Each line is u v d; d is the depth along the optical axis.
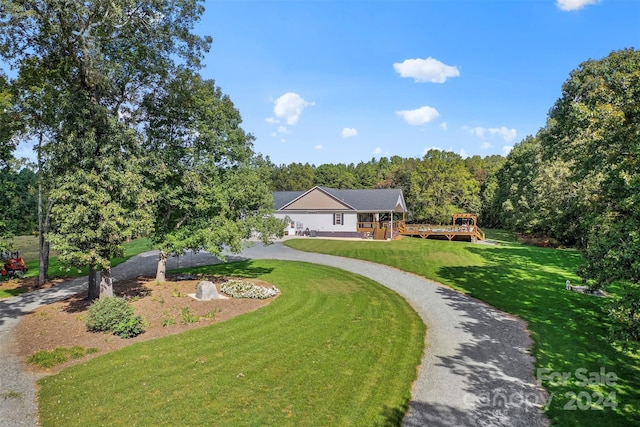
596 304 16.06
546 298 17.12
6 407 7.99
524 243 40.91
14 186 21.84
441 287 19.59
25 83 15.52
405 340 11.92
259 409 7.80
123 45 14.91
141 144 15.73
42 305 16.58
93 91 13.77
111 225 12.03
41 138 18.16
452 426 7.43
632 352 11.02
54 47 13.46
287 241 39.16
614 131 13.35
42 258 21.11
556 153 35.25
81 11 12.09
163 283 19.41
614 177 12.31
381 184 75.88
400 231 44.16
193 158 17.44
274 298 16.78
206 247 17.83
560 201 32.03
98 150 13.14
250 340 11.61
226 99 19.48
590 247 10.29
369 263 26.66
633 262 8.06
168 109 16.97
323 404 8.05
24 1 11.94
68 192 11.93
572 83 32.75
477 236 42.38
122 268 25.66
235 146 18.98
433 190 54.44
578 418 7.74
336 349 11.02
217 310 14.55
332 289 18.62
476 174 80.38
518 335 12.59
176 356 10.38
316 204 44.59
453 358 10.70
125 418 7.45
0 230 20.97
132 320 12.01
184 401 8.07
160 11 14.54
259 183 19.64
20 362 10.24
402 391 8.74
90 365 9.84
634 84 16.38
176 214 18.92
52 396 8.34
